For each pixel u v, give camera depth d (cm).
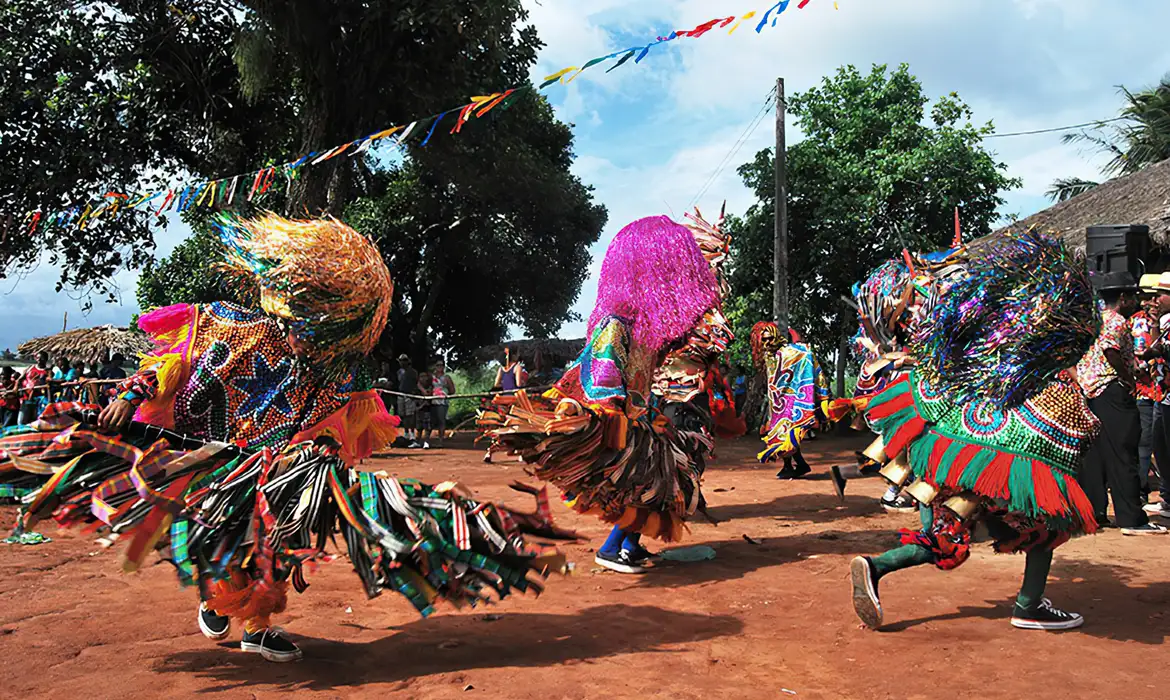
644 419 508
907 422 405
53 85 1816
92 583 504
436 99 1800
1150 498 808
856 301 526
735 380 1914
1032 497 371
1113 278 638
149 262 2045
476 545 345
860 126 2244
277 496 336
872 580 403
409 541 335
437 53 1755
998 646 383
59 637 396
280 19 1669
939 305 392
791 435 1016
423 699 322
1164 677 344
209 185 1123
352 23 1695
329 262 346
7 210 1845
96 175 1902
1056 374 382
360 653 377
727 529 698
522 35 2123
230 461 346
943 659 367
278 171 1081
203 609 382
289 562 337
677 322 495
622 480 495
